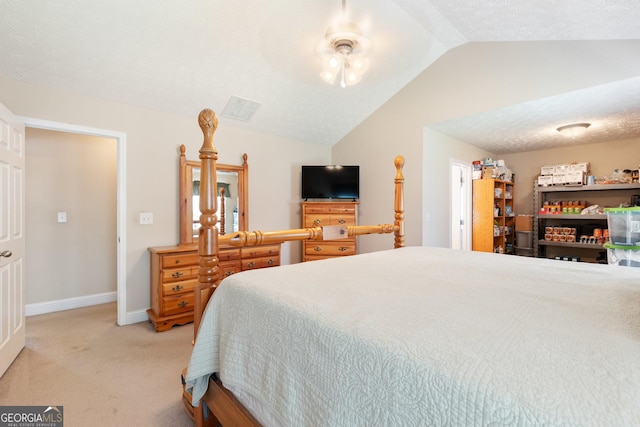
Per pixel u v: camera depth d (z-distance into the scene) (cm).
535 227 464
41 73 238
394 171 376
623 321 81
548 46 264
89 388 190
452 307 93
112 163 369
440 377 58
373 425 66
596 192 448
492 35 275
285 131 396
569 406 47
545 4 198
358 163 419
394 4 248
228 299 121
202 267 138
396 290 113
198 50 252
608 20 201
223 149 354
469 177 455
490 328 76
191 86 288
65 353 236
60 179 336
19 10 193
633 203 391
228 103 322
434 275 138
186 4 215
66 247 339
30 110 243
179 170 321
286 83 315
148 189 304
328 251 390
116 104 284
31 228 319
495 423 50
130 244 295
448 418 55
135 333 274
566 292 109
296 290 113
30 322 298
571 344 67
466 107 313
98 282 359
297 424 83
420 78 348
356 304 96
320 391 79
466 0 219
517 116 318
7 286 210
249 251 338
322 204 396
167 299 284
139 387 192
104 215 363
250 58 274
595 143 443
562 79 257
